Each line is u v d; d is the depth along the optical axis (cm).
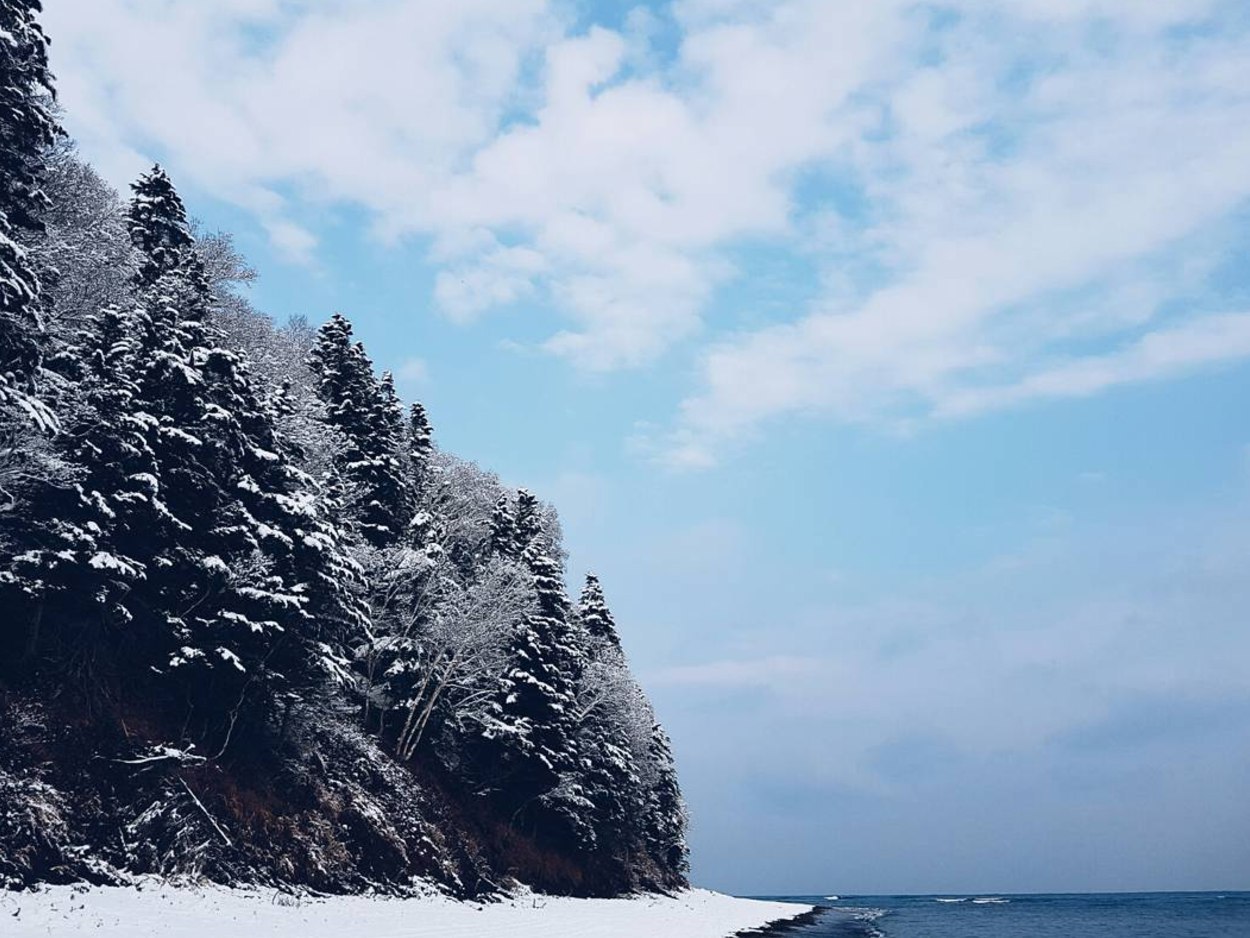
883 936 6194
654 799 7650
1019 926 8812
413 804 4056
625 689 6384
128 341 2684
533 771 4850
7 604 2406
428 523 5169
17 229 2342
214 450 2847
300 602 2967
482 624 4544
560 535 7625
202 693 2922
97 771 2406
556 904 4653
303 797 3275
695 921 5378
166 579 2747
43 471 2286
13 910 1772
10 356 2145
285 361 4791
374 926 2673
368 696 4300
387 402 5794
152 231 3938
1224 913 13825
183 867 2448
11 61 2109
